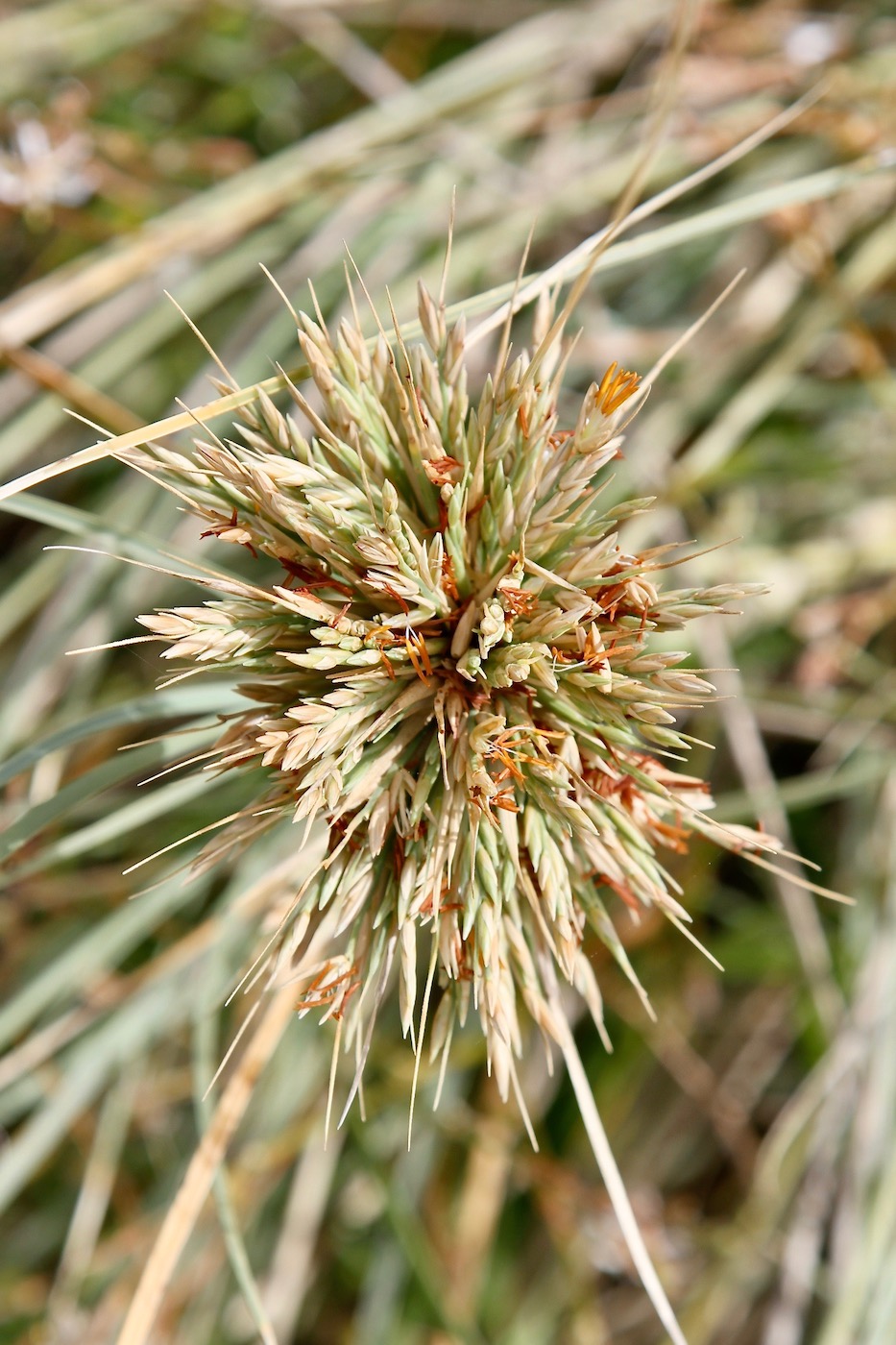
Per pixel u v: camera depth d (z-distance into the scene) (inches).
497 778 15.4
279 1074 21.4
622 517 15.5
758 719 22.6
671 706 15.3
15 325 19.4
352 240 22.7
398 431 15.7
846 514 22.8
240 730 15.6
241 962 20.6
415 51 26.6
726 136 22.2
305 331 15.7
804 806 23.2
